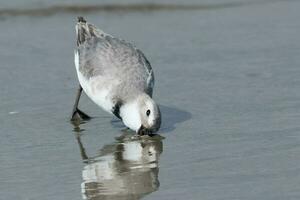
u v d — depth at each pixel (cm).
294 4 2436
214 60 1884
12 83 1748
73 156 1294
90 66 1483
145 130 1367
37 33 2153
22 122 1497
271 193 1066
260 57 1894
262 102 1561
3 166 1238
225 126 1428
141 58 1483
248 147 1299
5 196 1097
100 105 1471
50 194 1102
